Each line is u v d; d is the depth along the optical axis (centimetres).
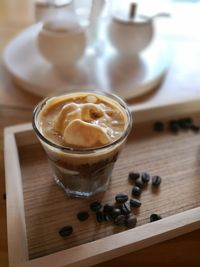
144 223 25
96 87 38
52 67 41
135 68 42
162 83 41
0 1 59
